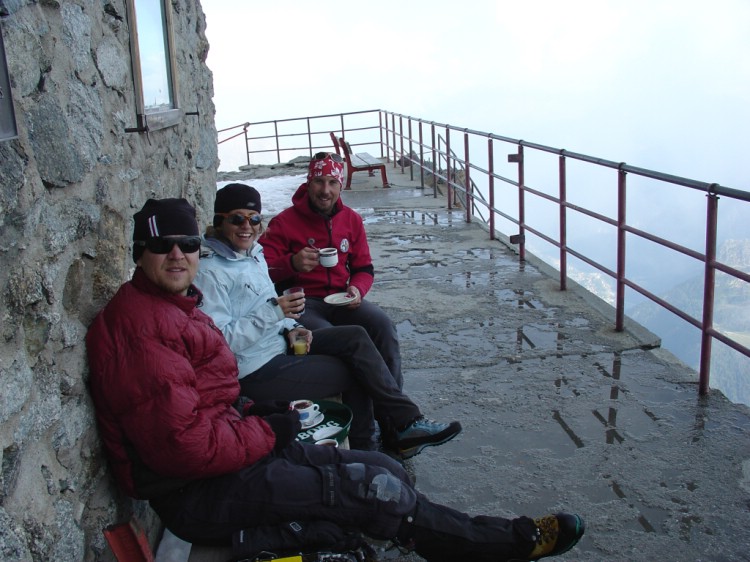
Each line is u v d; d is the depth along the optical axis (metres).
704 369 3.77
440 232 8.29
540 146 5.95
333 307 3.72
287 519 2.18
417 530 2.28
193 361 2.18
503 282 6.09
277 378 2.95
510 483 3.07
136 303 2.05
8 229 1.62
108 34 2.66
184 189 4.30
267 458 2.26
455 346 4.67
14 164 1.68
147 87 3.26
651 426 3.49
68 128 2.12
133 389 1.97
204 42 5.29
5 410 1.51
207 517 2.15
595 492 2.97
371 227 8.74
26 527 1.55
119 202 2.60
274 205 10.67
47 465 1.71
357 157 13.15
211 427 2.08
